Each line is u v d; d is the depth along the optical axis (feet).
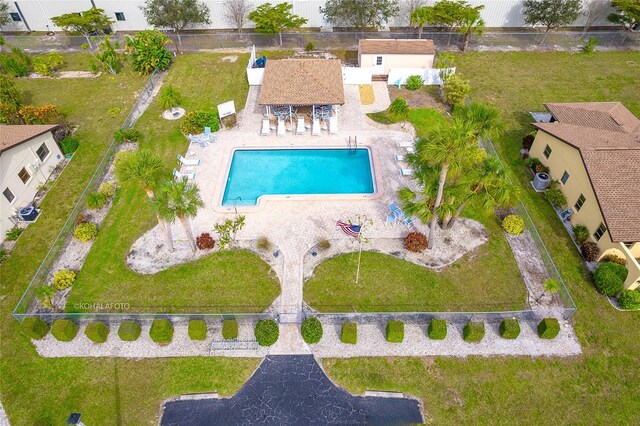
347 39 175.11
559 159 103.50
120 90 145.89
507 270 89.45
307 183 110.42
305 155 119.65
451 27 180.65
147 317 81.20
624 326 80.69
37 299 84.48
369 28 183.73
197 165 114.62
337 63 131.64
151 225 99.09
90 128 128.67
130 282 87.25
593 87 147.02
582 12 172.45
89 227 95.04
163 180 84.07
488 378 73.61
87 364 75.51
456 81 129.80
